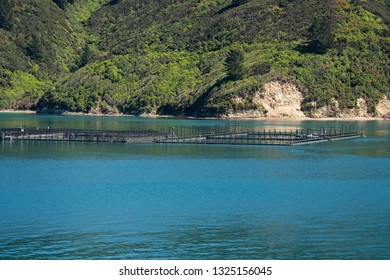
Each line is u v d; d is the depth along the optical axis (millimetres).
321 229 74250
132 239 70375
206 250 66688
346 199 90688
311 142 165375
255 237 71125
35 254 65188
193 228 74688
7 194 94438
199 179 107188
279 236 71438
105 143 162625
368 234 71938
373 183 103188
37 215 80688
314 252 65938
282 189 98250
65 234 71938
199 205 86812
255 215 81125
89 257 64312
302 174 112312
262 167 120188
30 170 116875
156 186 100875
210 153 141500
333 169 117812
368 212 82562
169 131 179250
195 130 197125
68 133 173625
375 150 147375
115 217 79688
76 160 130125
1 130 183000
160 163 125750
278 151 145500
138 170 116938
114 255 64875
